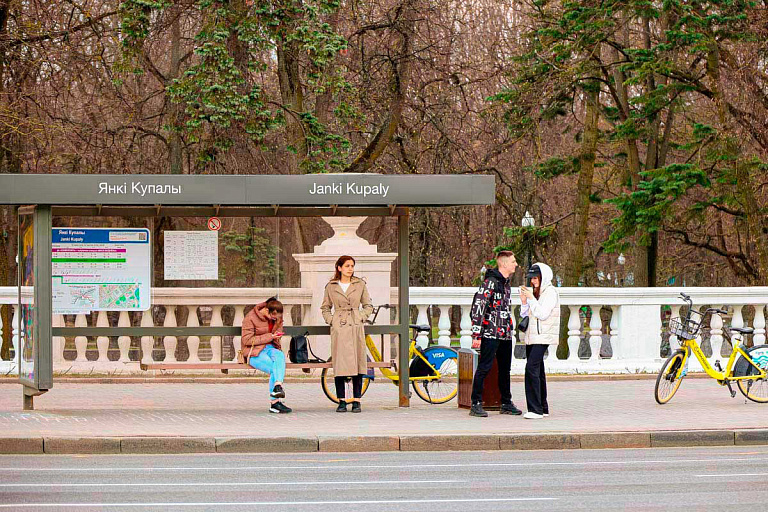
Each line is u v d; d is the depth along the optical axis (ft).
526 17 214.07
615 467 65.10
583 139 203.51
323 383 91.56
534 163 210.79
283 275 94.17
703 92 178.70
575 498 53.88
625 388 105.81
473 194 83.25
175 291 91.35
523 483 58.65
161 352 96.89
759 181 186.09
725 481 59.67
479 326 83.51
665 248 270.05
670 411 87.92
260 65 151.23
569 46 173.88
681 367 93.45
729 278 279.49
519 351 84.89
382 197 82.69
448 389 93.81
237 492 55.21
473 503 52.31
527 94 177.68
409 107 185.98
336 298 86.89
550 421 81.10
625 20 175.73
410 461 67.51
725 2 164.25
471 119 200.95
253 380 109.50
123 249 89.25
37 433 72.08
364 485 57.77
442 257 224.94
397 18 173.68
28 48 155.33
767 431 77.05
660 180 174.50
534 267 83.97
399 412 86.94
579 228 204.74
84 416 82.43
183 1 153.69
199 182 80.89
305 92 177.68
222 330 88.43
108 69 168.35
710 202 191.83
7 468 63.62
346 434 73.15
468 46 207.41
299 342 88.53
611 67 193.88
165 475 61.05
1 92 150.30
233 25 147.64
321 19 166.20
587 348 138.41
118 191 80.28
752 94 169.07
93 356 111.96
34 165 174.40
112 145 179.11
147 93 197.26
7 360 114.01
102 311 88.84
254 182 81.46
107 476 60.49
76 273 88.43
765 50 167.12
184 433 73.15
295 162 164.55
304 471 62.95
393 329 90.27
